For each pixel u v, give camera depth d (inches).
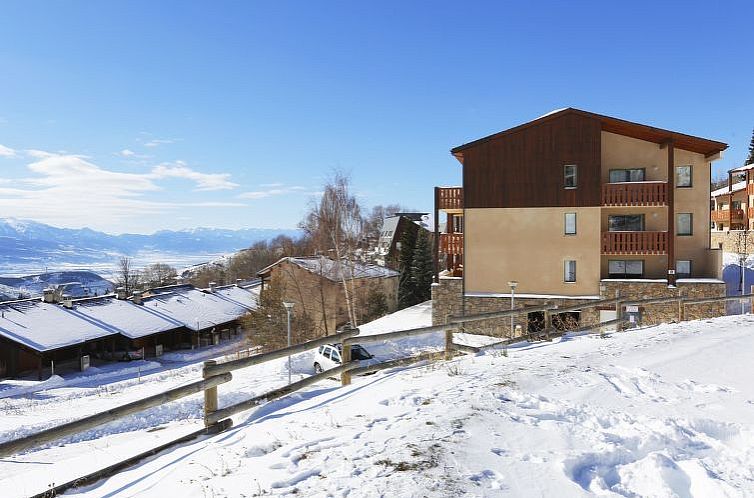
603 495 155.9
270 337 1380.4
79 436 549.6
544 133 1058.7
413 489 154.3
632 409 244.1
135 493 174.6
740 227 2140.7
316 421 234.2
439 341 964.6
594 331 670.5
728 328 491.2
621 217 1094.4
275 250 3715.6
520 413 232.1
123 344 1627.7
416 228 2305.6
